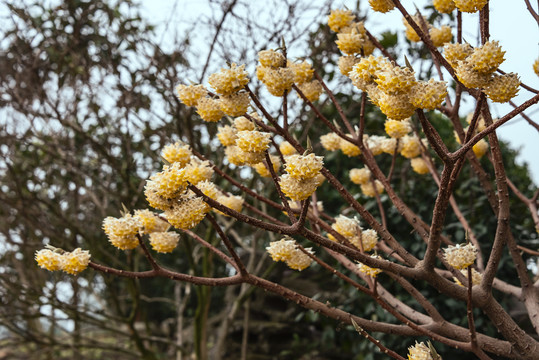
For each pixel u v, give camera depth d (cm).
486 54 116
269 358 464
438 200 141
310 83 174
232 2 318
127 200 394
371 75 135
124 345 560
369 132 402
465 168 367
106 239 459
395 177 377
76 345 428
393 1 142
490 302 167
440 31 190
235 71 135
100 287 547
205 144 408
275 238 404
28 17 377
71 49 375
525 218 377
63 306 393
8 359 521
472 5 133
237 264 151
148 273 149
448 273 197
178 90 155
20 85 390
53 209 406
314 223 184
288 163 120
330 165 428
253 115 165
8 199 405
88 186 443
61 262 141
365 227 356
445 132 422
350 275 361
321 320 402
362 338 362
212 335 508
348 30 176
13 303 430
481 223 345
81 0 373
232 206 175
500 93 118
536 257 340
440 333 173
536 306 186
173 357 553
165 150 151
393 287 348
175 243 153
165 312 634
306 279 466
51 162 419
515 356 168
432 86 114
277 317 468
